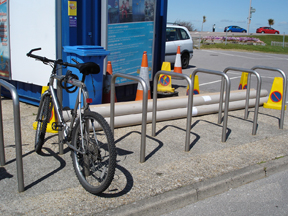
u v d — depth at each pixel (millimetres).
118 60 6363
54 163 3768
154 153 4230
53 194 3100
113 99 4215
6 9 5992
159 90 7789
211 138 4941
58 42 5312
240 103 6703
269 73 13289
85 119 3141
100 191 2984
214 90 9195
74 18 5324
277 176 4023
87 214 2816
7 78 6320
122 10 6191
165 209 3131
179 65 10078
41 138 3830
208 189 3451
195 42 30938
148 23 6895
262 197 3492
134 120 5211
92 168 3150
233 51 25562
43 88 4691
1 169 3566
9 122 5172
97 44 5871
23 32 5777
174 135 4988
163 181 3473
